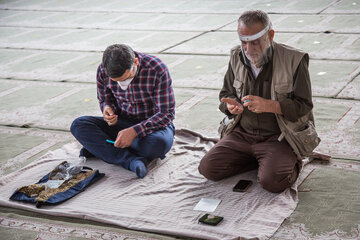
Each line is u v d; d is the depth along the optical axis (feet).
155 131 12.07
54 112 17.22
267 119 10.85
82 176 11.68
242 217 9.72
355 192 10.46
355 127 13.84
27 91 19.97
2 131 15.74
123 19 33.32
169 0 38.99
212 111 16.10
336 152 12.44
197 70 20.83
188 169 11.99
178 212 10.10
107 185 11.44
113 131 12.65
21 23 34.65
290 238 9.02
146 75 11.92
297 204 10.18
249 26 9.82
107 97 12.69
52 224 10.03
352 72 18.75
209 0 37.47
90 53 25.38
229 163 11.09
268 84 10.53
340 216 9.61
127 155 12.09
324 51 21.93
